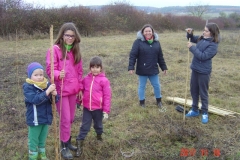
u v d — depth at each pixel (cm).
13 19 1744
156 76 565
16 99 621
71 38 350
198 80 502
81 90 396
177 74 885
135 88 720
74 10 2048
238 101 630
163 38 2048
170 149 412
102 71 402
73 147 399
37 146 371
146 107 584
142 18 2586
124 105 596
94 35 2123
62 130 372
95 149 409
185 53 1360
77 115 537
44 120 344
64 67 345
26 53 1221
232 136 453
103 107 396
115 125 493
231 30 3275
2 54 1188
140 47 540
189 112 533
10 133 457
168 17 2861
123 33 2348
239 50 1530
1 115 530
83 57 1151
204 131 471
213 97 660
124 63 1052
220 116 532
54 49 352
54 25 1906
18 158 383
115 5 2503
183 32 2812
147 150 409
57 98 338
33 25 1858
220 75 880
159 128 475
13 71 893
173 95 654
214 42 470
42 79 336
